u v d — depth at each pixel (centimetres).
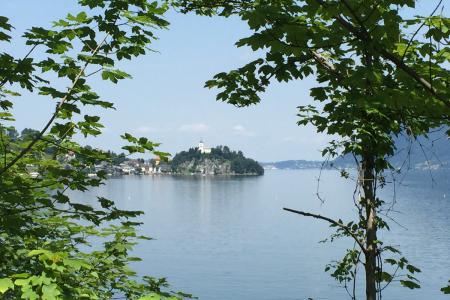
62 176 586
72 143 636
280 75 561
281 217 19325
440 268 9194
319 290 7512
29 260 582
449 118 471
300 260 10338
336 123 670
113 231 742
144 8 611
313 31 470
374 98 469
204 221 17875
